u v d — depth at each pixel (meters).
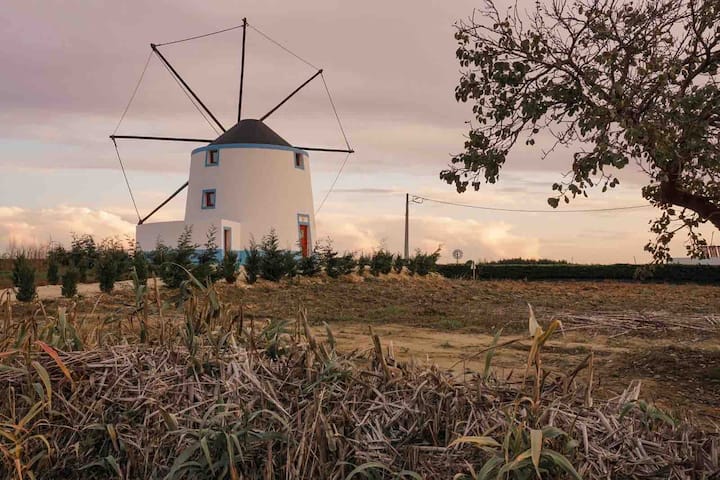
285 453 3.26
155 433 3.53
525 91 9.09
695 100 7.63
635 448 3.21
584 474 2.97
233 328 4.81
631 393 3.79
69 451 3.52
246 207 37.00
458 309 20.31
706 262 43.25
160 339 4.55
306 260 31.00
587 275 40.62
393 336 14.23
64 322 4.50
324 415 3.37
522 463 2.77
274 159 37.75
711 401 8.26
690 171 9.22
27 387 3.77
